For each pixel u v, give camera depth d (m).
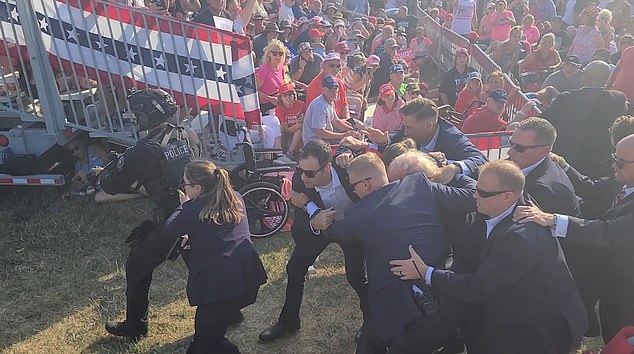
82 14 5.72
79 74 5.96
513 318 3.03
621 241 3.19
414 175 3.47
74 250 5.63
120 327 4.43
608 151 4.84
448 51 12.02
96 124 6.29
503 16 12.52
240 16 8.55
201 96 6.03
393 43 10.16
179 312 4.86
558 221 3.25
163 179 4.08
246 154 5.65
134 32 5.80
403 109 4.18
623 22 13.21
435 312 3.16
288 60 8.12
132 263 4.19
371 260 3.31
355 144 4.64
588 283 3.97
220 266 3.66
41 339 4.50
